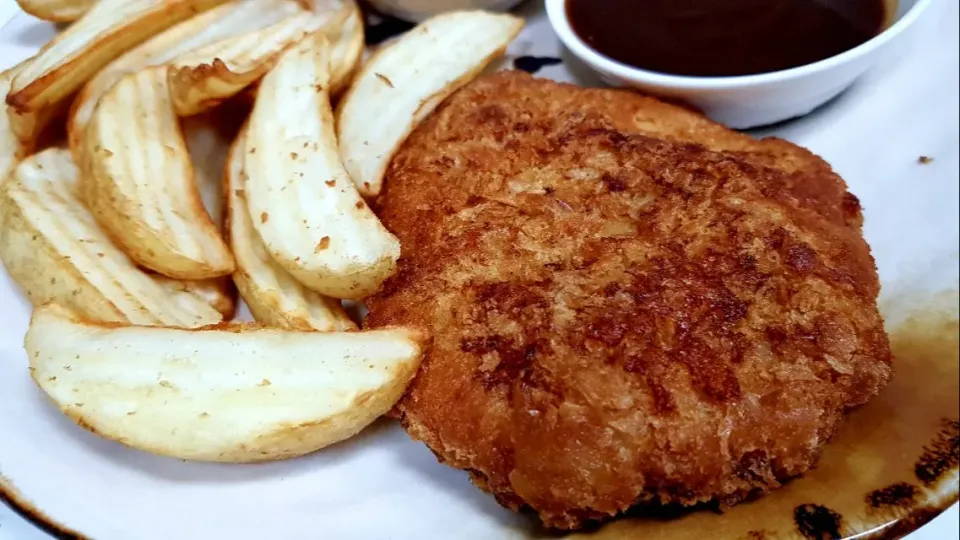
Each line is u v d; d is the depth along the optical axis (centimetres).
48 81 23
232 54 25
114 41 24
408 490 21
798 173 23
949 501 20
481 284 21
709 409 19
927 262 25
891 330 24
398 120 25
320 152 23
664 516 20
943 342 24
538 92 26
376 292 22
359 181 24
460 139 24
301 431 19
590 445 18
